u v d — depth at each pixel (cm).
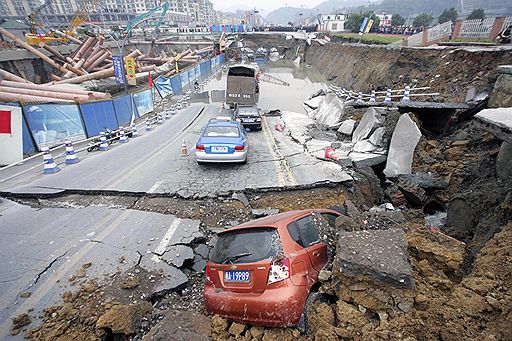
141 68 4347
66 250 577
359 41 4972
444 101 1454
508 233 478
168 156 1217
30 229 653
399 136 1053
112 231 647
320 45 6675
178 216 725
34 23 5050
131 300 456
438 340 323
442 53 1955
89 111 1639
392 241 400
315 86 4141
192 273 539
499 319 333
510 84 993
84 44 4238
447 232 711
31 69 3219
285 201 812
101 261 545
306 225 451
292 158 1127
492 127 562
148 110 2488
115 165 1100
